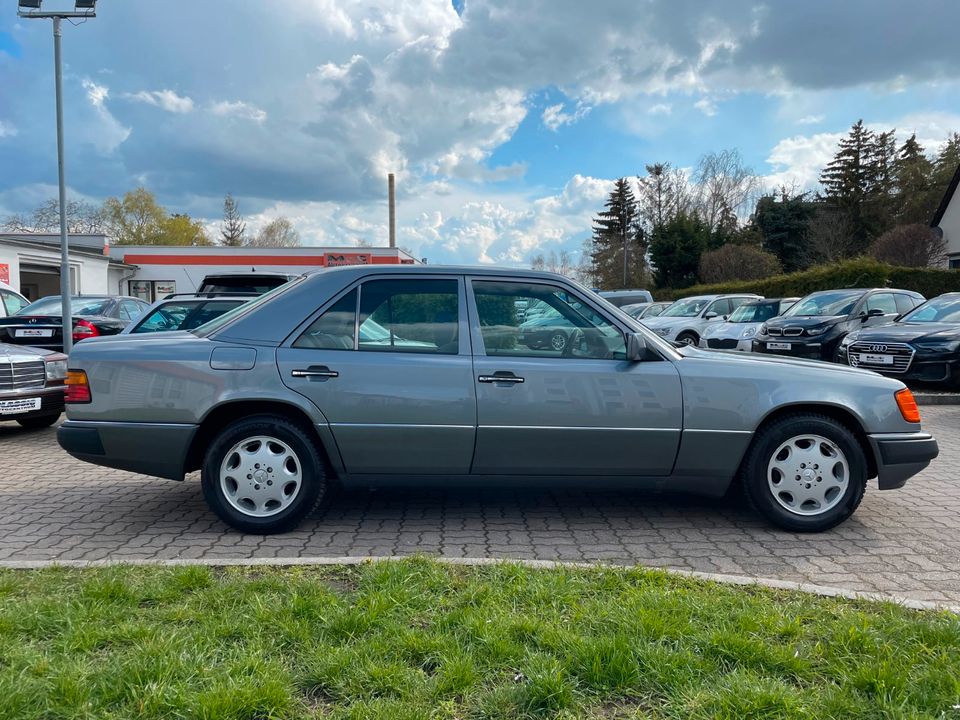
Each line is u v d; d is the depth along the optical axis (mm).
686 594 3293
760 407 4516
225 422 4613
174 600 3256
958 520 4941
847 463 4570
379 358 4465
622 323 4633
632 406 4473
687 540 4480
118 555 4148
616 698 2490
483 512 5109
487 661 2689
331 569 3734
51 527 4730
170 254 40938
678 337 19000
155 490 5746
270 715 2348
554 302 4637
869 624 2980
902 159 59031
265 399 4398
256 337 4504
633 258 65500
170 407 4422
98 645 2801
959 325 11008
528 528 4727
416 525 4785
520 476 4559
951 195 35031
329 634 2906
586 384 4465
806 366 4805
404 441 4445
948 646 2803
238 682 2484
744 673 2596
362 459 4477
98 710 2369
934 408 10258
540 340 4578
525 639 2881
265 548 4293
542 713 2396
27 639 2863
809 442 4605
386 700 2447
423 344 4523
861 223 57406
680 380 4516
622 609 3088
